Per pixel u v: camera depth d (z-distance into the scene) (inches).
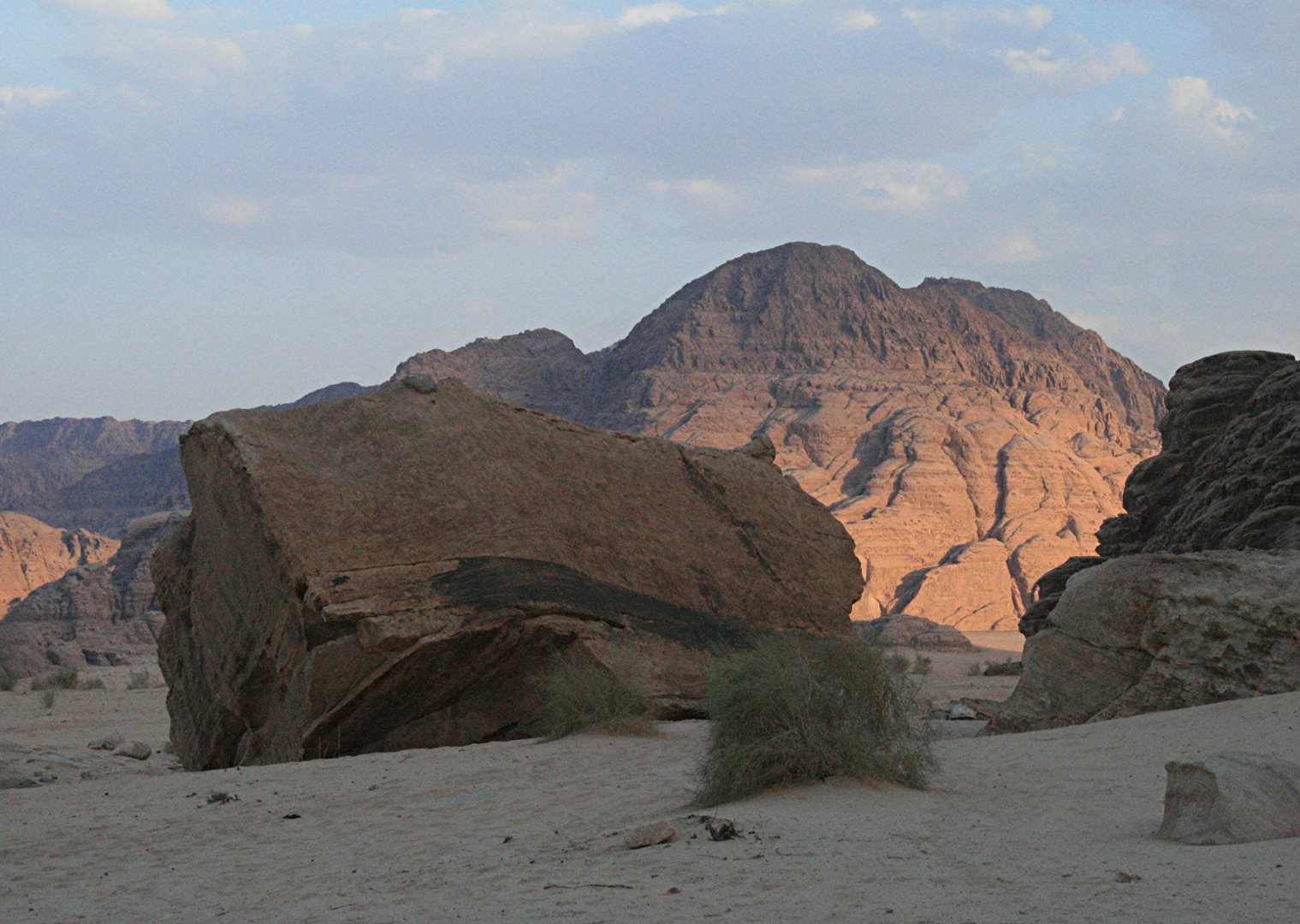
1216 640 647.8
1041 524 7844.5
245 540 740.0
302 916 309.7
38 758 765.9
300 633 699.4
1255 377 1868.8
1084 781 454.6
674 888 305.9
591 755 603.2
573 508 807.7
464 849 398.3
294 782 576.4
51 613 4001.0
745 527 881.5
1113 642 693.3
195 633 845.2
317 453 756.6
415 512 741.9
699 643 788.0
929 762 478.9
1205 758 348.8
